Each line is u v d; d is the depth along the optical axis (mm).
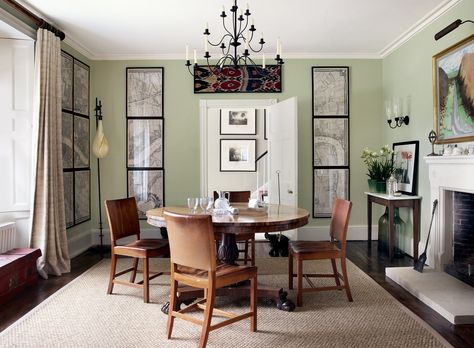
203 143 5309
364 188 5363
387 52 5133
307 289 2961
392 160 4844
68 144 4484
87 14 3844
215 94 5312
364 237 5383
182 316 2354
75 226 4727
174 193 5340
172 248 2385
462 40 3346
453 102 3518
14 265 3180
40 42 3686
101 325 2604
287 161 4887
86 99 5098
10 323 2639
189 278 2338
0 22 3303
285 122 4941
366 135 5363
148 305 2977
